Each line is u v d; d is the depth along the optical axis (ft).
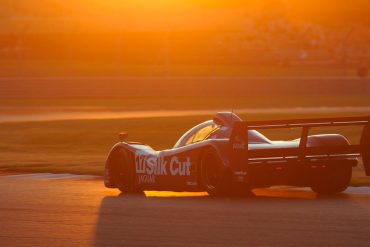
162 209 127.85
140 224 111.96
